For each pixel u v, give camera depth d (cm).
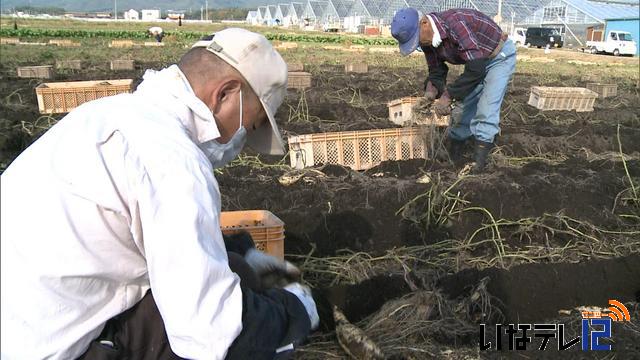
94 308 147
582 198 498
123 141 140
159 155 138
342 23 5884
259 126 175
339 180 518
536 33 4181
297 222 421
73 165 138
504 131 816
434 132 612
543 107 1010
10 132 703
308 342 298
